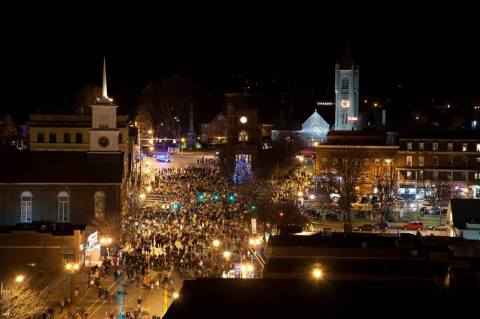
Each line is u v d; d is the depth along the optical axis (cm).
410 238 8506
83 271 10844
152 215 15012
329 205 16488
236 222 14012
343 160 18488
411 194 18675
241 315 4588
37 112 19875
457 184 19725
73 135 18088
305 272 6944
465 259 7544
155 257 11200
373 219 15588
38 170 13050
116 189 12988
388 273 6819
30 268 10438
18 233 10469
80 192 12962
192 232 13212
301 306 4716
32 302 8575
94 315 8831
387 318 4522
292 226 11544
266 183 19112
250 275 9556
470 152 19812
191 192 17762
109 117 13325
